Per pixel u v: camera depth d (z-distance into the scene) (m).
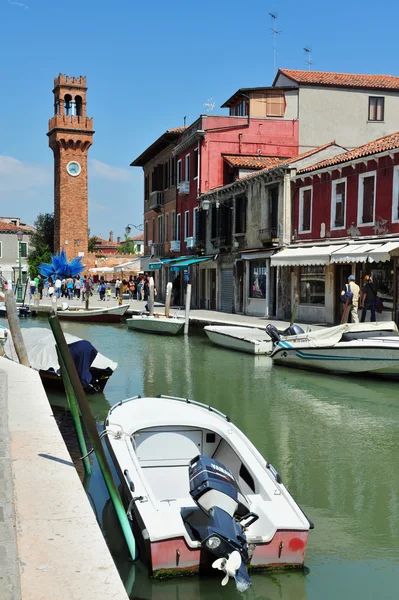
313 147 32.62
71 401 7.16
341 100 32.22
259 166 30.81
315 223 23.66
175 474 6.96
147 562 4.82
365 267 20.72
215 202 31.83
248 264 28.42
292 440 9.69
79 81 62.03
